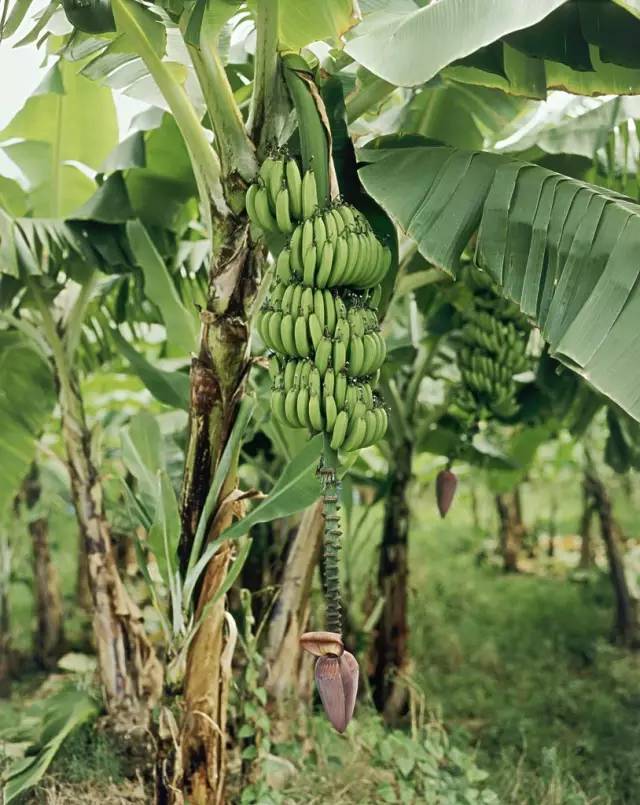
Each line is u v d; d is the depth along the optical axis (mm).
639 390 2168
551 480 10453
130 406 7898
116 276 4711
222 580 3006
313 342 2334
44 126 4320
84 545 4230
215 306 2807
